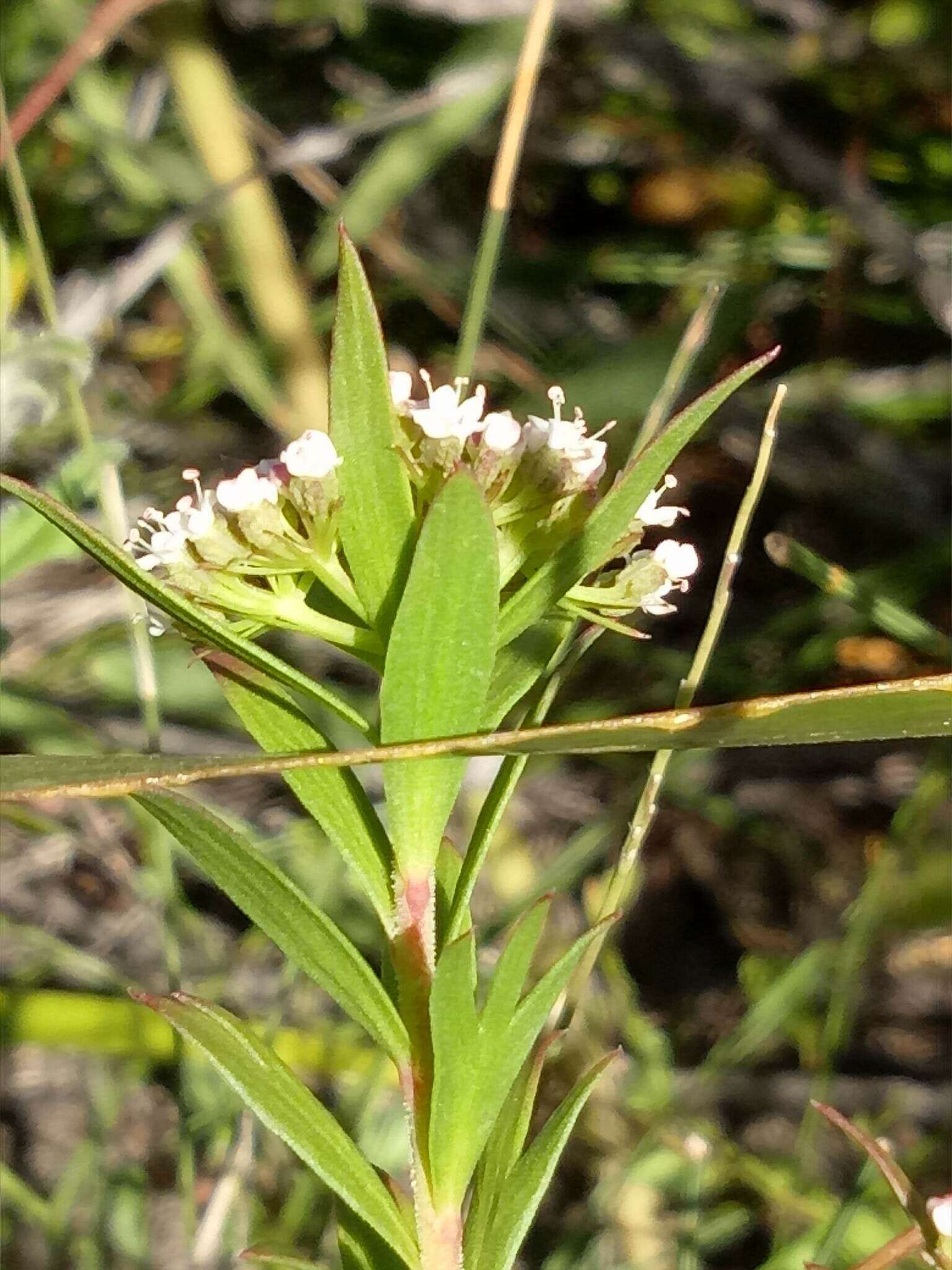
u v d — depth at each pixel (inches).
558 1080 6.8
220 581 3.4
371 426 3.3
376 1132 6.4
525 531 3.4
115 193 9.0
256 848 3.3
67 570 8.7
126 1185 6.6
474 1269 3.6
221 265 9.0
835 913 8.6
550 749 3.1
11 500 6.1
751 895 8.9
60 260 8.9
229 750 8.2
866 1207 6.1
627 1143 6.8
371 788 7.7
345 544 3.4
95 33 6.3
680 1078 7.6
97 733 8.1
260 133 8.4
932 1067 8.0
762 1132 7.6
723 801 8.9
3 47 8.0
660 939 9.0
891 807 9.0
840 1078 7.7
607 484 6.3
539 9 5.6
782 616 8.9
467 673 3.2
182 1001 3.4
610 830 7.7
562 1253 6.4
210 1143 6.8
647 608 3.6
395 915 3.5
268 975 7.6
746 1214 6.5
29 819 7.6
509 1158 3.7
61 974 7.8
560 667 4.0
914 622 5.7
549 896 3.4
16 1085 7.7
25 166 8.5
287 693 3.5
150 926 7.9
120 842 8.3
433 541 3.0
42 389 5.7
